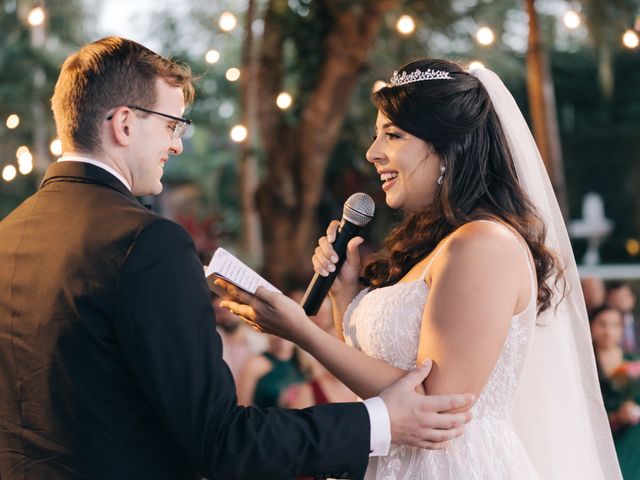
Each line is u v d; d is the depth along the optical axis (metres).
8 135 9.11
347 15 6.57
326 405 2.00
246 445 1.88
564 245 2.53
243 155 7.19
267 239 7.01
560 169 6.05
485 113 2.32
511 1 9.01
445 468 2.22
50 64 9.18
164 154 2.12
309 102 6.81
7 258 2.03
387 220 8.27
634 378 4.45
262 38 6.83
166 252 1.90
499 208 2.30
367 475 2.32
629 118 17.48
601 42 6.51
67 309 1.92
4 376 2.02
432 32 7.65
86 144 2.05
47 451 1.95
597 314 4.63
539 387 2.48
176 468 1.98
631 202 17.53
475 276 2.12
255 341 5.25
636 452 4.29
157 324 1.87
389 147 2.34
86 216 1.97
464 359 2.09
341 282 2.56
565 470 2.47
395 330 2.25
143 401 1.94
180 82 2.14
